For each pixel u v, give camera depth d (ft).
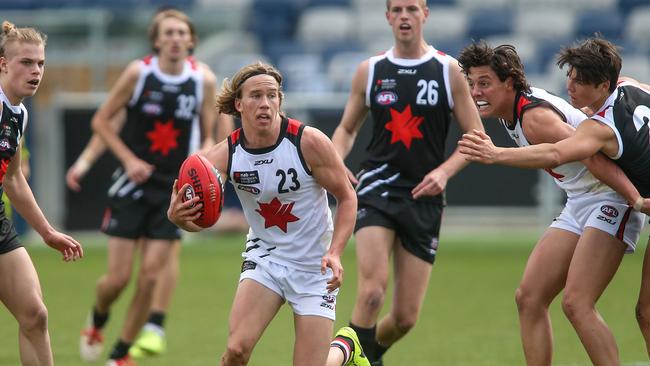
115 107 97.81
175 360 93.61
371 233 79.51
